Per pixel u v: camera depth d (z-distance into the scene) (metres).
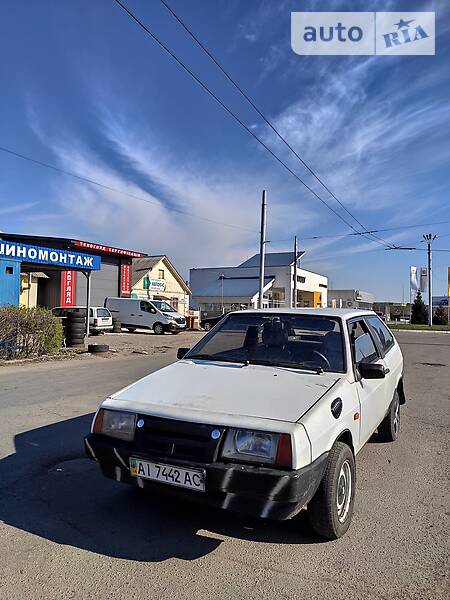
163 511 3.66
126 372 11.11
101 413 3.42
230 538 3.26
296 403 3.22
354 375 3.97
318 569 2.90
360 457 5.09
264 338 4.40
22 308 13.47
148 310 27.62
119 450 3.19
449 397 8.56
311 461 2.93
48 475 4.39
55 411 6.95
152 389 3.60
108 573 2.82
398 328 40.09
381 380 4.83
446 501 3.95
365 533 3.37
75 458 4.86
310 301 64.62
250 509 2.85
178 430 3.06
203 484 2.87
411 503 3.90
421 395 8.77
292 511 2.82
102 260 32.12
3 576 2.78
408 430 6.22
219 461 2.90
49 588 2.67
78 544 3.15
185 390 3.51
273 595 2.63
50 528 3.37
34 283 28.88
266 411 3.10
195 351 4.55
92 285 31.39
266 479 2.76
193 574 2.83
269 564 2.94
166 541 3.21
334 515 3.16
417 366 13.41
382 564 2.96
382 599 2.61
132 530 3.36
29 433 5.75
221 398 3.32
